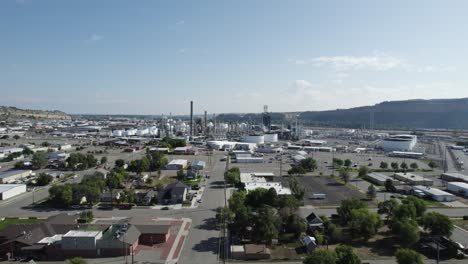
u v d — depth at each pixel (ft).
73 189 274.77
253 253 176.14
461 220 238.48
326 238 199.11
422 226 207.21
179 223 229.86
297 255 180.55
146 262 170.91
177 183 299.99
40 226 201.26
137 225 206.08
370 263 167.73
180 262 170.71
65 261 173.68
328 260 142.20
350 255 146.61
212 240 200.13
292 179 311.27
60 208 265.95
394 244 192.03
